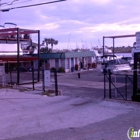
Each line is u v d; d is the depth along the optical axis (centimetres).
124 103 1319
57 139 765
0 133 846
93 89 1966
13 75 3462
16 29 2281
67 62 4250
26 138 785
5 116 1087
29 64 4334
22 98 1561
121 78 2808
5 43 3888
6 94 1739
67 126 913
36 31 2500
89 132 830
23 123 966
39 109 1227
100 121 973
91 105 1299
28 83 2338
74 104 1345
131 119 989
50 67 4278
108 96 1561
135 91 1346
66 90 1928
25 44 4278
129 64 3466
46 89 1878
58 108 1245
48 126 918
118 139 749
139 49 1357
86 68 4684
